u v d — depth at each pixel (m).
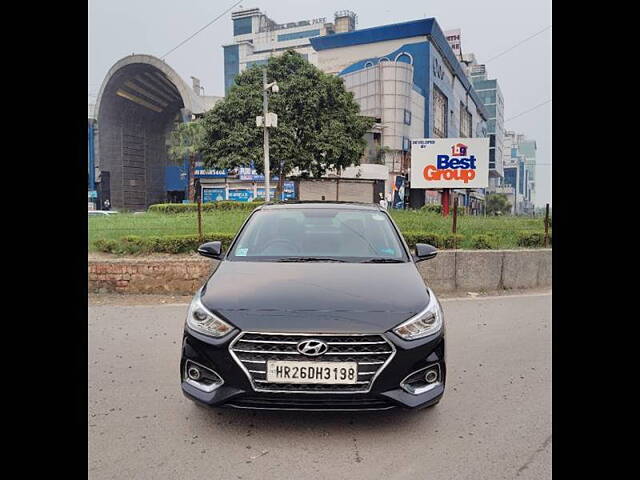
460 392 4.06
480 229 12.71
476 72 128.50
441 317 3.43
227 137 33.28
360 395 3.03
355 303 3.27
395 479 2.77
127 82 59.78
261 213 4.97
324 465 2.91
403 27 61.72
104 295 7.70
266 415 3.55
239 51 106.56
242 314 3.15
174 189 61.44
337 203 5.23
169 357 4.85
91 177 58.88
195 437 3.23
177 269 7.78
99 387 4.05
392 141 53.00
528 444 3.18
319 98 33.41
